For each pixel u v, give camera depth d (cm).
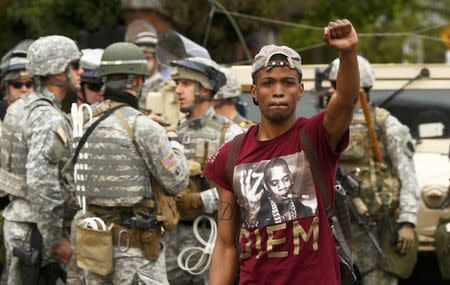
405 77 1766
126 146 1145
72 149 1188
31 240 1252
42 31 2800
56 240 1229
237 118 1405
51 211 1221
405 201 1373
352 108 859
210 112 1306
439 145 1747
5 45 2853
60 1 2789
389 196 1360
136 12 2659
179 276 1298
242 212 892
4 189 1262
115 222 1153
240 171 889
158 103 1603
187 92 1298
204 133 1296
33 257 1235
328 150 879
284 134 886
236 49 2559
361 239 1363
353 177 1343
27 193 1261
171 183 1155
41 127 1229
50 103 1255
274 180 879
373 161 1370
